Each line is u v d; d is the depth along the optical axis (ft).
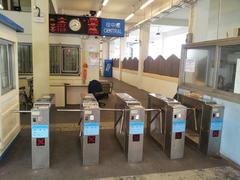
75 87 21.49
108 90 25.39
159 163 10.05
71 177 8.61
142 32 33.17
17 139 12.15
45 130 9.05
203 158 10.69
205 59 12.73
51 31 19.43
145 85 32.91
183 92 14.60
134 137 9.96
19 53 20.20
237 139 10.07
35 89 17.15
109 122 16.16
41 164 9.22
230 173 9.24
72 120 16.11
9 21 9.65
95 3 27.25
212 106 10.58
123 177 8.70
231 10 15.57
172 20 31.40
